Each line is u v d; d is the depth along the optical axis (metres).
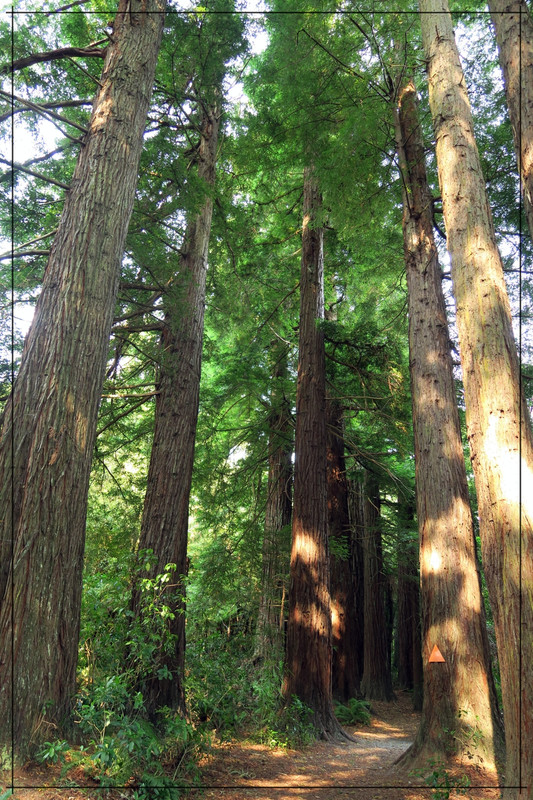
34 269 8.34
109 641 5.81
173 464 7.88
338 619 14.63
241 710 8.68
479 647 6.18
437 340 7.57
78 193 5.76
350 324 14.61
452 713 5.95
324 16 7.98
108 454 10.54
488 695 6.02
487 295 4.50
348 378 12.65
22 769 3.95
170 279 9.01
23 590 4.47
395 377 11.16
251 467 14.14
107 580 6.24
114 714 4.66
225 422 15.04
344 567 14.87
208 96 9.87
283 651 12.25
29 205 8.19
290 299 14.32
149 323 9.14
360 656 18.09
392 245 10.55
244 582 12.52
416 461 7.30
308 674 9.34
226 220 11.00
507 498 3.86
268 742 7.98
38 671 4.36
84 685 5.64
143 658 5.62
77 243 5.54
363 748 8.83
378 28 7.98
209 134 10.41
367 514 16.94
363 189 8.55
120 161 6.03
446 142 5.33
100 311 5.49
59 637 4.56
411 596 19.45
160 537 7.43
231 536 13.52
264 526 14.01
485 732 5.76
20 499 4.79
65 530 4.78
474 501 13.39
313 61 8.08
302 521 10.14
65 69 8.17
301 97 8.20
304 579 9.80
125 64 6.43
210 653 8.08
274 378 13.59
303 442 10.64
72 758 4.19
